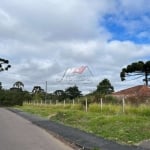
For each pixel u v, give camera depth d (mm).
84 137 18062
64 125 26156
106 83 80250
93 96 47281
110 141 16234
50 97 96938
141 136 16766
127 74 71750
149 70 70188
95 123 24141
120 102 39594
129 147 14289
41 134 20812
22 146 15383
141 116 25875
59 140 17938
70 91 92750
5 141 17031
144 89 52688
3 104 90625
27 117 36781
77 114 32125
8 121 31125
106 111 33281
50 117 35750
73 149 14766
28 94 105688
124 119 23469
